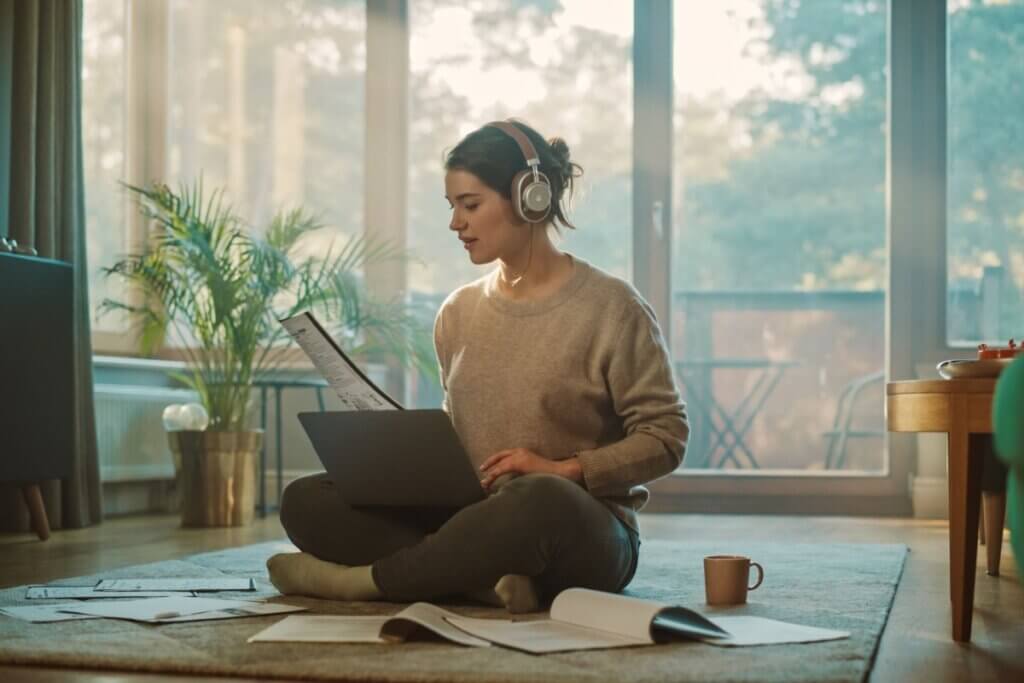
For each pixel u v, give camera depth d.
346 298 5.21
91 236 5.77
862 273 5.60
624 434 2.52
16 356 4.20
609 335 2.42
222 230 5.06
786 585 2.85
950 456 2.13
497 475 2.29
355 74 6.00
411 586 2.28
